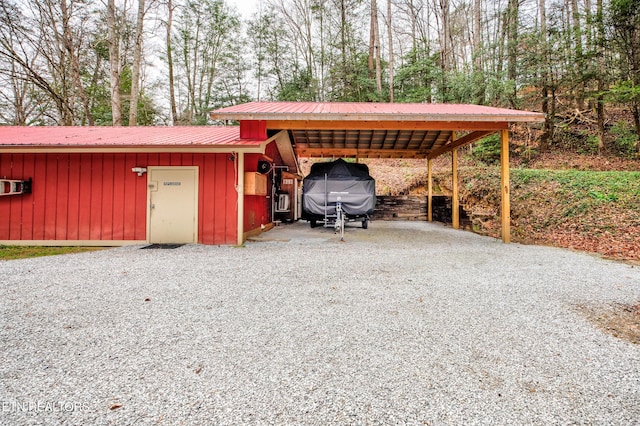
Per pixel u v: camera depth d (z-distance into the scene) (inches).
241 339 96.7
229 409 64.2
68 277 168.7
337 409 64.1
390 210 537.3
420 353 88.3
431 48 789.2
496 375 77.5
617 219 300.0
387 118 266.7
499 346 92.8
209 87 880.9
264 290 146.8
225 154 285.1
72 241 282.7
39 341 94.6
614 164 468.8
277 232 369.7
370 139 444.8
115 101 515.2
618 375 77.7
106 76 732.7
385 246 271.3
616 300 133.6
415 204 536.4
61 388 71.2
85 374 77.1
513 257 225.0
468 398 68.2
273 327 105.6
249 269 187.8
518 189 429.4
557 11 523.2
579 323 110.0
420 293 142.8
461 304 128.6
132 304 127.3
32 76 498.0
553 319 113.4
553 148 566.3
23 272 179.2
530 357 86.5
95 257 224.1
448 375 77.3
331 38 803.4
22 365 81.0
